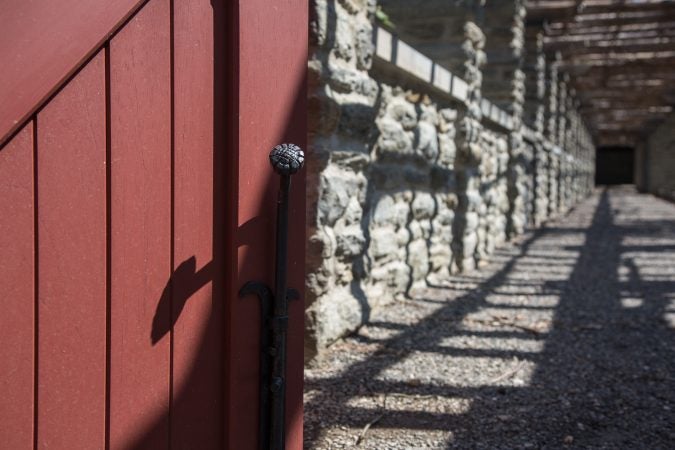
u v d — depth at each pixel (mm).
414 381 3508
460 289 6156
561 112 17438
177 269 1447
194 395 1507
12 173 1178
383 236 5027
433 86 5789
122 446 1368
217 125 1514
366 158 4258
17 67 1161
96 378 1318
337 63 3852
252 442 1622
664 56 16547
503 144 9789
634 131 37750
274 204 1635
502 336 4547
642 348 4352
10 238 1181
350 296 4309
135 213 1360
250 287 1562
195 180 1473
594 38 14711
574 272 7473
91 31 1253
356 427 2914
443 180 6484
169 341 1444
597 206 22094
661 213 18250
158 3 1376
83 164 1271
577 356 4137
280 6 1619
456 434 2879
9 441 1202
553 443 2822
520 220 11016
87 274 1290
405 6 7051
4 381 1189
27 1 1171
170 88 1408
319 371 3646
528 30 12609
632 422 3082
